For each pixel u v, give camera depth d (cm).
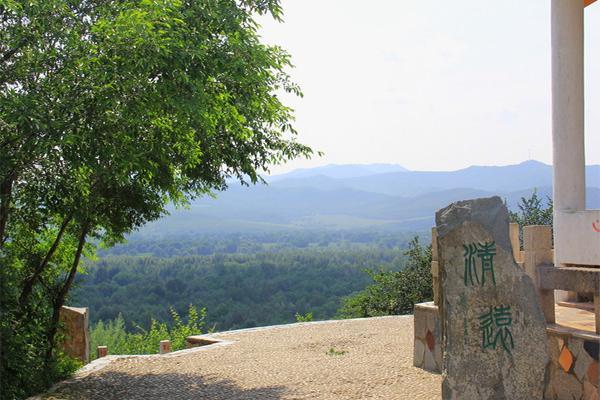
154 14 836
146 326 5206
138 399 872
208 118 941
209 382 955
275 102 1145
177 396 879
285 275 7656
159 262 8656
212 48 928
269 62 1009
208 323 5528
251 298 6569
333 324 1507
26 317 1044
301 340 1295
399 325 1435
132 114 850
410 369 933
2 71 867
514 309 638
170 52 840
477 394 633
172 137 994
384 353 1091
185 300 6247
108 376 1034
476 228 646
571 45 920
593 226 866
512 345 635
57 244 1080
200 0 967
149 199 1144
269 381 937
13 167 878
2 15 884
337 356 1098
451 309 644
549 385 688
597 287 651
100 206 1101
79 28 896
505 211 650
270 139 1225
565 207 909
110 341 2483
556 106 925
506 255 643
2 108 821
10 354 889
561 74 921
